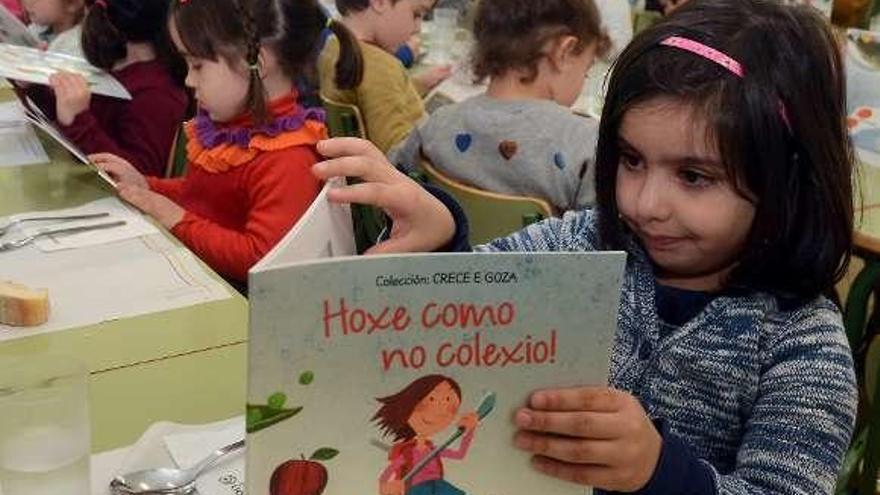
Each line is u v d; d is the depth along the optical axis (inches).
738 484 29.9
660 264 34.6
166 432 36.9
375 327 22.8
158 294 48.9
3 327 44.7
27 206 60.9
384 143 92.8
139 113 88.7
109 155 74.6
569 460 25.3
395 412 24.1
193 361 42.5
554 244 41.4
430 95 103.1
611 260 22.9
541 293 23.1
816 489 30.5
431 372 23.8
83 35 87.7
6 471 32.1
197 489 33.8
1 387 33.0
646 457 26.4
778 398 32.6
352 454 24.4
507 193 69.4
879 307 52.2
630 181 32.9
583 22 72.4
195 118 74.6
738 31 31.5
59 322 45.5
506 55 71.1
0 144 72.9
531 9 70.4
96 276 50.7
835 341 33.4
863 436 51.7
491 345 23.6
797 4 36.7
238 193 67.7
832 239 33.0
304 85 70.7
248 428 23.1
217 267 64.1
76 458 32.5
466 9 124.3
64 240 55.4
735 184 31.2
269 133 66.1
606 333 23.8
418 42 119.9
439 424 24.5
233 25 63.7
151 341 44.1
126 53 89.2
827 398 31.9
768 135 30.7
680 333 34.6
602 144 33.9
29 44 96.9
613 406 24.9
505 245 42.6
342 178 38.5
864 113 75.0
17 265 51.6
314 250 31.4
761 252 32.9
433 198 40.1
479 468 25.4
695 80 30.6
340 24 91.7
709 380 34.2
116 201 63.1
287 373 22.7
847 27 94.9
